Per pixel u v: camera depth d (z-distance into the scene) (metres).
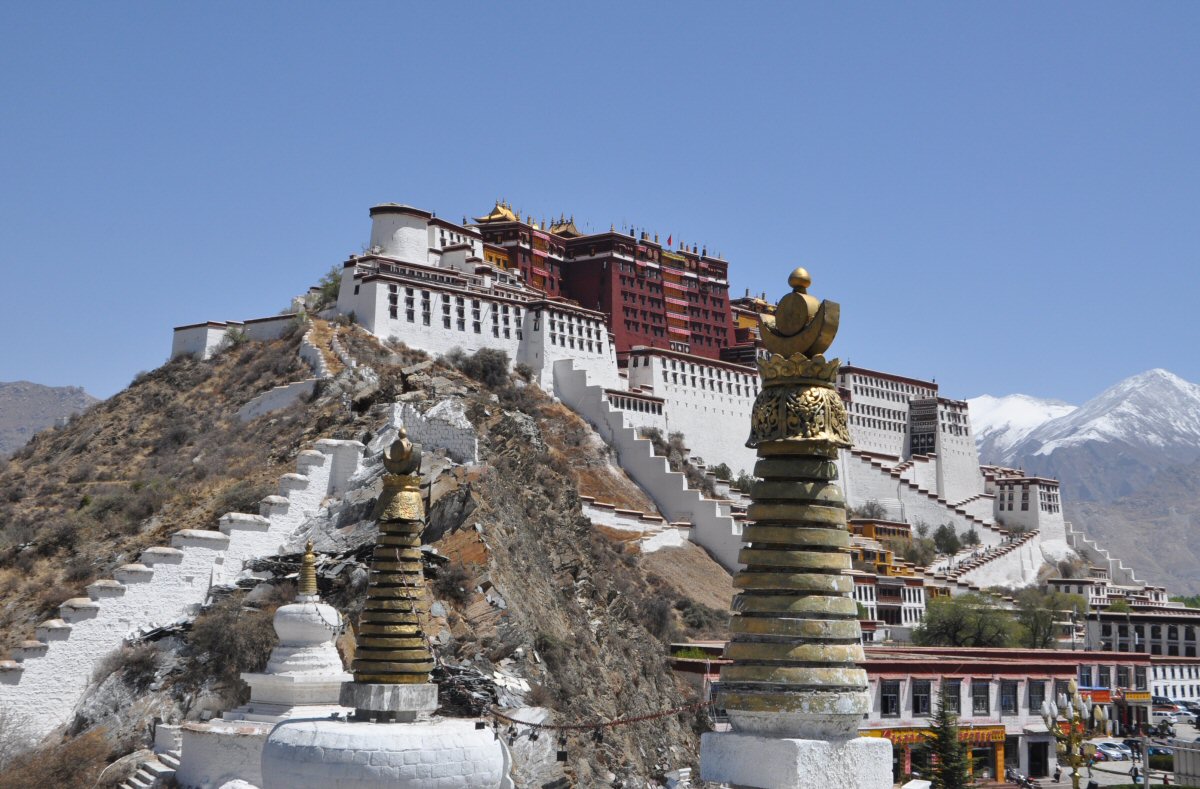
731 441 158.50
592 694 69.94
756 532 24.69
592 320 147.38
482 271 152.62
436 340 132.88
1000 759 78.94
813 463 24.72
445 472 75.06
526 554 77.81
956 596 144.25
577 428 135.25
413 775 30.75
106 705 66.00
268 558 74.94
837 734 23.75
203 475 94.56
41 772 60.72
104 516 87.88
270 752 31.67
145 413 118.75
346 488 82.25
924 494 186.00
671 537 125.19
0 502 102.38
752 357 184.75
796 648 23.84
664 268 184.75
